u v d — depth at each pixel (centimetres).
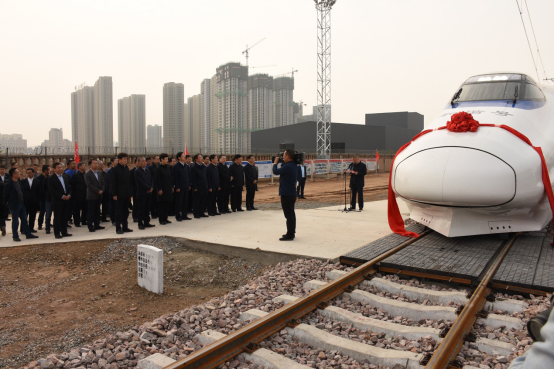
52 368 335
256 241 776
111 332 436
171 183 1021
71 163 1084
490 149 585
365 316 431
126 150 2159
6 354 384
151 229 938
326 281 546
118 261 725
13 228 839
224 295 536
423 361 321
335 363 335
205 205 1156
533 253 592
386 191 2152
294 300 462
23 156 1695
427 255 593
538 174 595
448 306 446
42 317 482
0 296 558
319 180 2984
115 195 884
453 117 655
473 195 575
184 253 766
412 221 998
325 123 3806
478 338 368
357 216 1132
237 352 339
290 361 327
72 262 716
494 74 832
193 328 411
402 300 473
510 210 599
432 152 629
